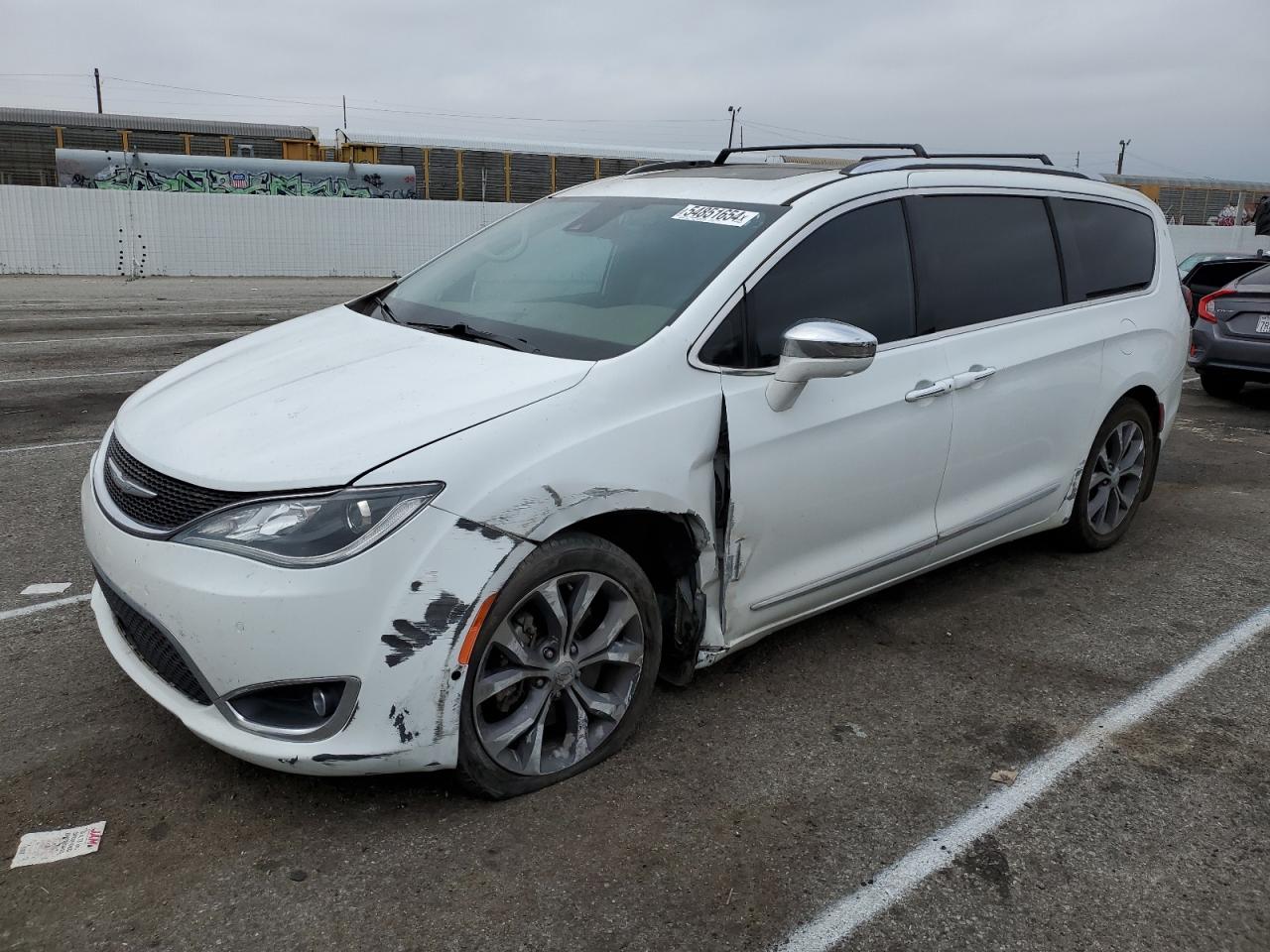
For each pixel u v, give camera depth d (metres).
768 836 2.78
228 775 2.93
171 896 2.45
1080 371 4.51
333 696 2.58
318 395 2.95
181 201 22.50
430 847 2.66
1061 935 2.46
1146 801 3.03
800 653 3.93
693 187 3.93
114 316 13.70
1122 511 5.17
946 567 4.93
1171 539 5.46
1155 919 2.53
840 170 3.88
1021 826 2.88
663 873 2.61
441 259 4.31
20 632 3.82
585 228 3.93
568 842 2.71
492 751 2.79
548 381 2.92
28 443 6.64
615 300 3.38
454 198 29.19
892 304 3.74
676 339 3.12
